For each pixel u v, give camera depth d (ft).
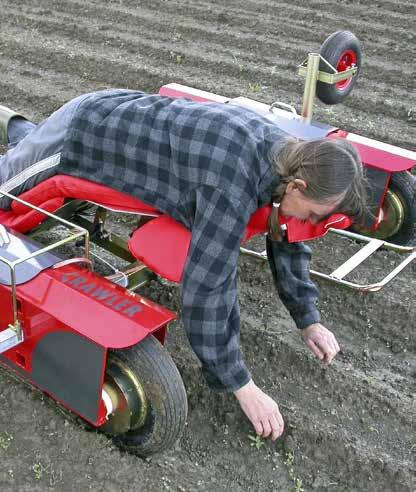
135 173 8.85
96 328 8.13
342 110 20.81
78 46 24.52
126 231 14.52
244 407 8.58
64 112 9.51
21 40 24.53
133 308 8.41
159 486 9.05
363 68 23.84
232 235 7.77
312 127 13.03
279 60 24.49
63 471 8.89
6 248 9.30
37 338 8.77
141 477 9.08
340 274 12.07
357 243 14.46
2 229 9.50
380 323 12.55
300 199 7.71
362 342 12.19
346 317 12.66
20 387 9.91
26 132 11.66
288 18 28.86
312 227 9.17
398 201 13.46
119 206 9.20
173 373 8.49
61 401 8.95
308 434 10.09
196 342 8.13
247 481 9.51
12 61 22.94
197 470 9.52
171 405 8.48
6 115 11.76
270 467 9.74
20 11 27.89
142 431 8.98
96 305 8.39
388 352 12.05
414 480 9.63
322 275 12.16
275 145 7.88
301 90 22.09
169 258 8.69
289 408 10.48
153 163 8.59
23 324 8.83
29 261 9.04
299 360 11.38
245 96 21.24
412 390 11.24
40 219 10.16
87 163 9.22
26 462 8.96
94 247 13.32
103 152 9.00
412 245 13.78
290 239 9.02
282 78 22.52
